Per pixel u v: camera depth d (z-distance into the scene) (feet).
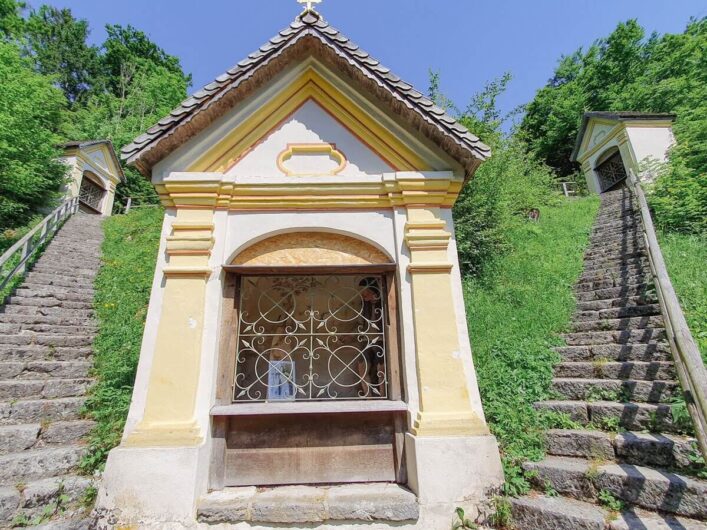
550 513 9.07
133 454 10.07
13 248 21.75
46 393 14.94
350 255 13.21
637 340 15.02
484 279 24.36
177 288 11.70
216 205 12.85
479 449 10.50
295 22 13.76
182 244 12.11
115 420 13.62
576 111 72.43
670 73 58.39
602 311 17.95
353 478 11.37
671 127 38.70
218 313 11.82
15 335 17.42
